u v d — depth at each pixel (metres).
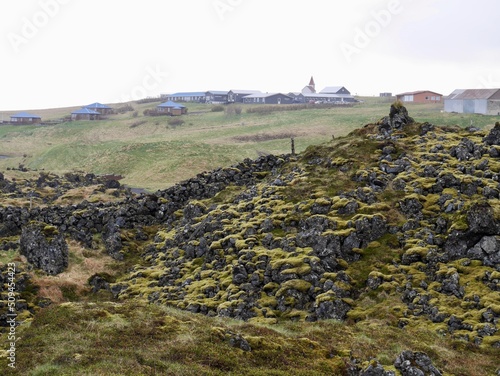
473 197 48.81
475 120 141.50
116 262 59.25
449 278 40.09
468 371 29.23
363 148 62.53
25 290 49.62
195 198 71.00
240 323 34.31
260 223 53.38
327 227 48.50
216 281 46.75
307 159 66.50
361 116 183.38
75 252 60.34
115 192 95.50
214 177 73.44
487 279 39.38
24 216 67.88
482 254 41.72
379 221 47.50
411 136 66.25
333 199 52.97
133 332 28.67
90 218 68.12
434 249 43.69
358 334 34.09
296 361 28.00
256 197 60.66
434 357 30.77
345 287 41.59
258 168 74.31
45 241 55.94
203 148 143.62
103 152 153.75
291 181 60.78
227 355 27.02
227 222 56.34
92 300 50.09
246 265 46.44
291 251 47.00
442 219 46.12
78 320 29.84
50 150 163.38
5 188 98.38
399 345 31.94
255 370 25.91
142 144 152.88
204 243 54.16
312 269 43.59
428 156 58.03
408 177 54.28
